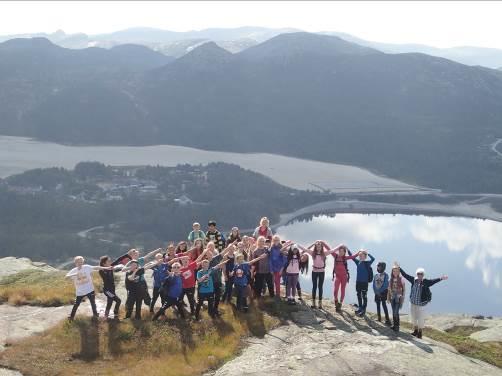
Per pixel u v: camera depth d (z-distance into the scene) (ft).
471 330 96.53
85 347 57.26
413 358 55.52
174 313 67.00
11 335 59.77
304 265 73.05
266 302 71.56
